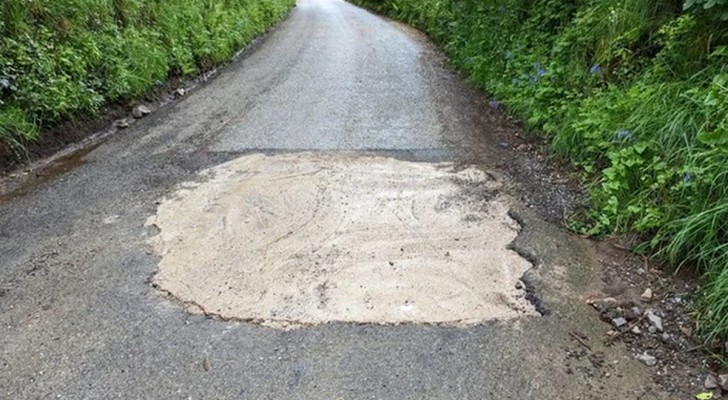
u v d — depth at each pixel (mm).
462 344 2215
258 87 6961
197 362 2111
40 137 4441
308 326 2318
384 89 6820
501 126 5266
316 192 3635
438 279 2646
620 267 2773
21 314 2406
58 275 2709
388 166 4148
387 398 1930
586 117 4160
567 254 2902
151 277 2682
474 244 2982
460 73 7922
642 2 4543
